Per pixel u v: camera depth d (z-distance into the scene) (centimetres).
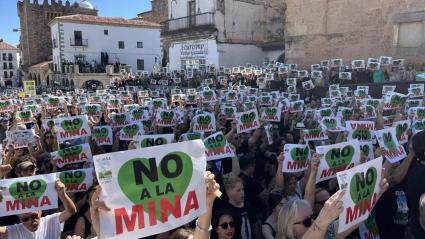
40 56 6438
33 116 1397
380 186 366
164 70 4069
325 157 496
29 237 430
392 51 2391
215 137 690
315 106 1496
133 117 1252
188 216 305
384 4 2412
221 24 3688
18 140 786
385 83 1891
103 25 5297
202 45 3750
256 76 2600
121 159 291
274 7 4034
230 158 730
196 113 1201
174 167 303
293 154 575
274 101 1470
